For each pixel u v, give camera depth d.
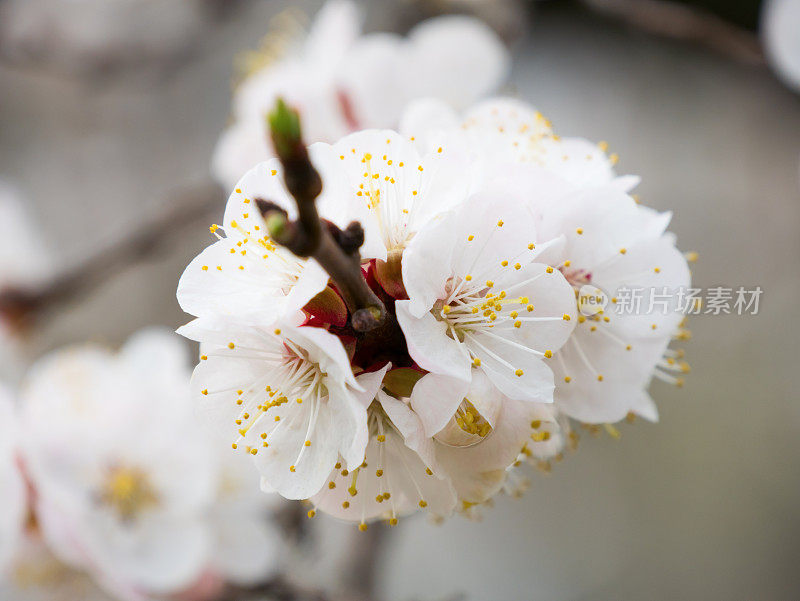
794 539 0.58
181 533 0.37
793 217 0.59
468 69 0.42
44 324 0.50
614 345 0.29
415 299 0.27
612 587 0.58
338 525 0.43
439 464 0.28
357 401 0.26
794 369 0.59
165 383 0.38
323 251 0.26
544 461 0.29
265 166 0.27
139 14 0.57
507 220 0.27
